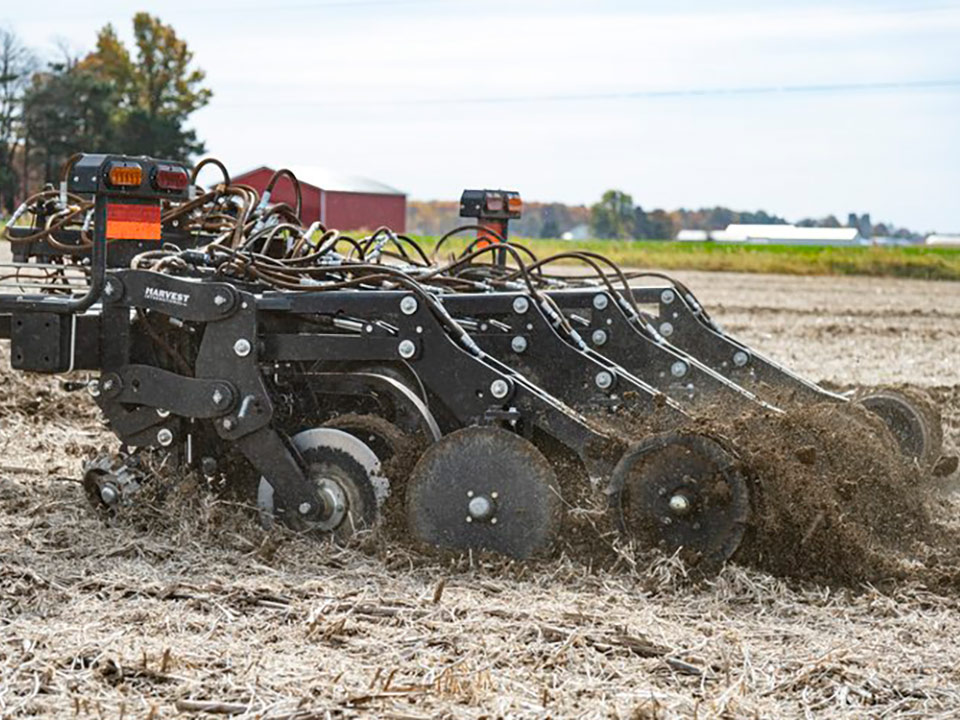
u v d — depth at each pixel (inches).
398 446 276.4
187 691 193.0
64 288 321.4
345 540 275.0
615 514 257.1
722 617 234.5
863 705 195.0
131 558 264.4
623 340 323.9
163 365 290.2
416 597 238.4
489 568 257.9
